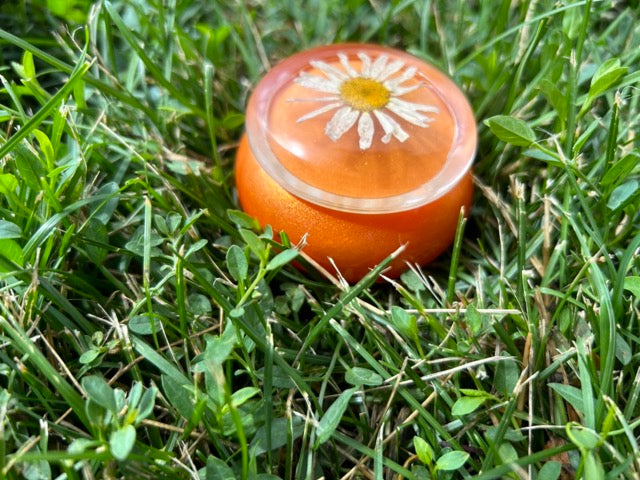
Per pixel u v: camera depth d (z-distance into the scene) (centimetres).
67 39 23
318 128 15
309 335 16
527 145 17
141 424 14
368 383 15
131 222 18
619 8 25
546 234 18
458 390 15
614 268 17
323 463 15
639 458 13
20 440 14
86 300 17
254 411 14
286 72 17
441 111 16
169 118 21
